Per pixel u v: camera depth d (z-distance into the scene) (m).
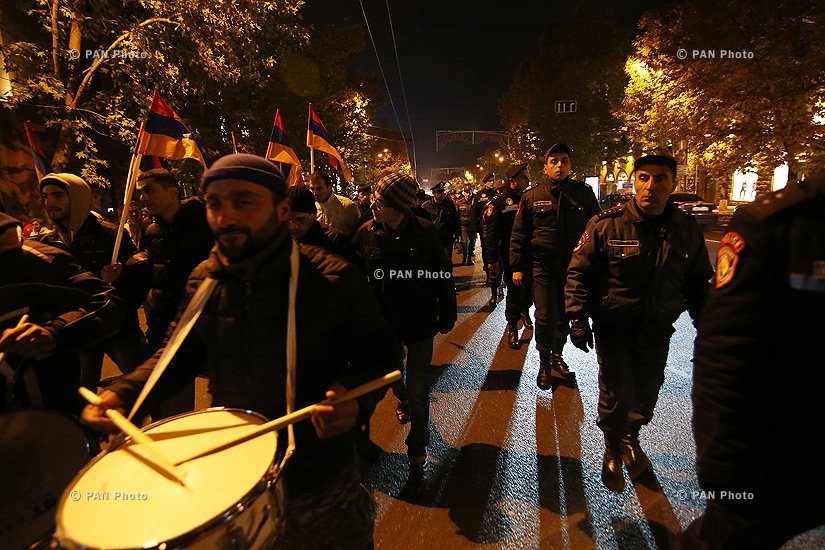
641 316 2.67
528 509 2.75
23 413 1.69
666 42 13.62
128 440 1.33
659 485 2.90
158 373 1.40
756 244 1.15
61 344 1.89
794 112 11.48
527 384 4.61
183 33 9.13
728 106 12.46
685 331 6.22
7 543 1.62
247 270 1.43
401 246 2.97
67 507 1.10
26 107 11.95
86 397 1.40
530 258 4.49
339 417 1.31
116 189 14.66
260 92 15.43
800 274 1.09
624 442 2.92
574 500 2.82
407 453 3.23
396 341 1.65
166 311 2.88
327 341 1.53
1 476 1.62
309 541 1.66
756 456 1.19
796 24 11.36
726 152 13.30
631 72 15.75
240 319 1.48
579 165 31.23
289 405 1.39
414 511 2.77
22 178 11.93
